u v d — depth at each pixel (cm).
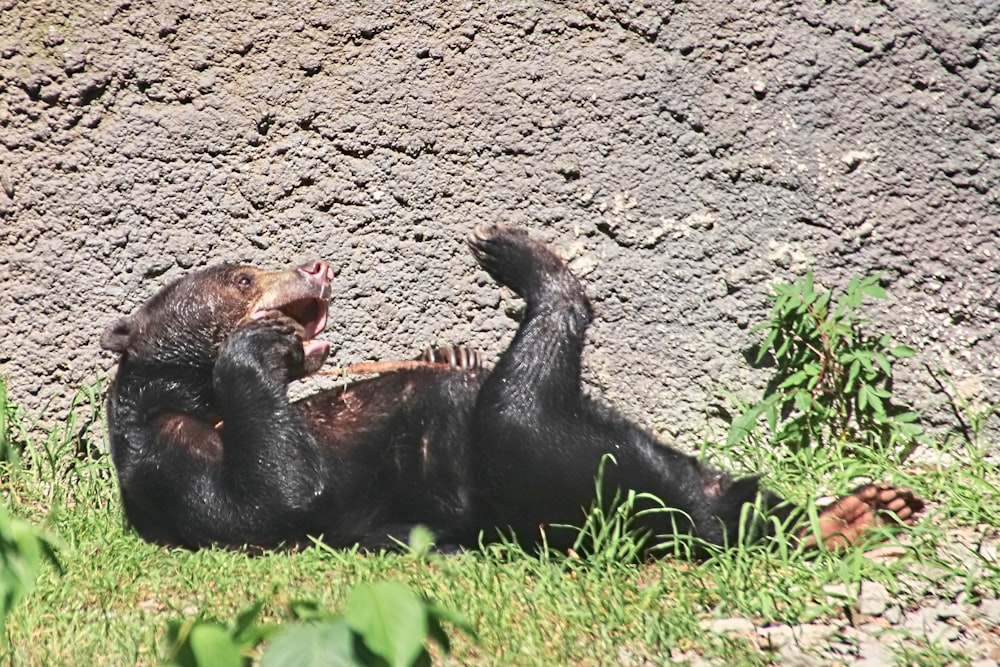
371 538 1416
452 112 1797
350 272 1820
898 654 1064
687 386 1789
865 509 1341
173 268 1825
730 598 1184
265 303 1575
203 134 1811
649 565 1316
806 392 1705
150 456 1466
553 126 1786
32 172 1811
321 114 1806
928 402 1744
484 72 1789
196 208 1817
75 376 1825
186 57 1803
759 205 1767
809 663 1070
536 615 1155
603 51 1775
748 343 1775
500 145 1794
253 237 1820
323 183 1816
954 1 1714
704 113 1764
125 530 1511
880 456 1641
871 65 1734
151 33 1802
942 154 1733
